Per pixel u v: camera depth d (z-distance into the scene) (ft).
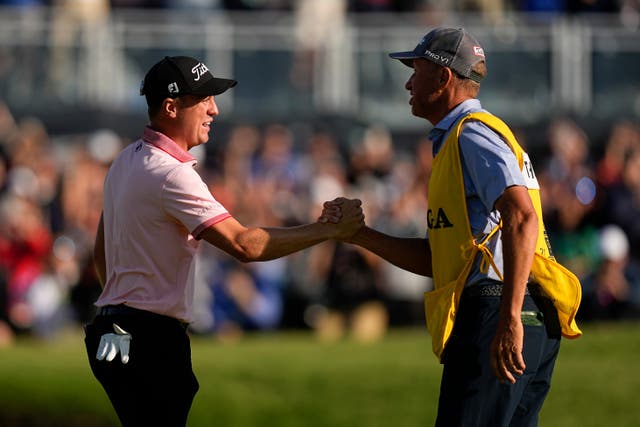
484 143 58.54
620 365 118.52
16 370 113.70
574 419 104.63
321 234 63.82
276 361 118.73
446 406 59.26
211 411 107.65
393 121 174.91
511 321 55.93
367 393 110.42
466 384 58.80
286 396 109.81
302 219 155.94
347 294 147.33
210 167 164.14
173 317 61.52
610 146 166.30
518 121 174.40
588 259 151.84
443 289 60.18
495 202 57.52
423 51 61.98
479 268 59.57
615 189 159.74
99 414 107.96
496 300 59.16
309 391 110.63
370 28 176.96
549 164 162.50
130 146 63.77
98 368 61.52
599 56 177.58
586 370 116.37
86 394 109.40
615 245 150.10
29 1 177.27
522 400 61.41
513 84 176.65
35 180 158.40
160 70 61.98
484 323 58.95
